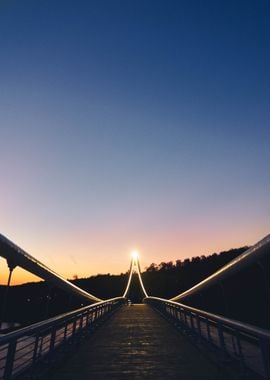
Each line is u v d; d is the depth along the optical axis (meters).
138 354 6.62
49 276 14.70
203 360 6.04
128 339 8.60
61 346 6.12
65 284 18.20
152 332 10.05
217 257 78.44
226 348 5.77
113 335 9.39
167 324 12.49
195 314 7.80
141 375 5.05
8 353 3.81
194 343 7.39
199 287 22.91
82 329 8.27
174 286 78.62
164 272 88.19
